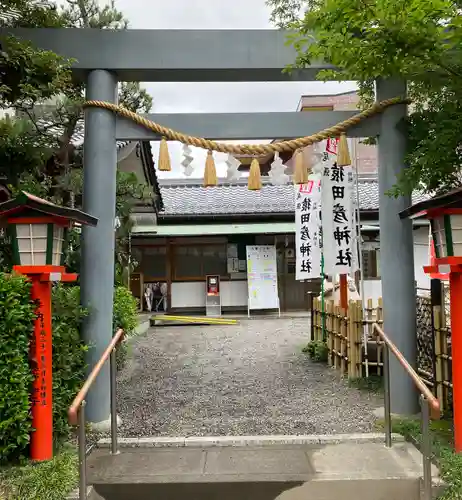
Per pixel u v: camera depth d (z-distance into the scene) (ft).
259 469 12.49
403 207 16.29
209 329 41.55
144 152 35.91
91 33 16.02
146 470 12.52
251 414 17.53
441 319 16.43
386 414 13.88
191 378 23.45
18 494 10.93
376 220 50.03
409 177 13.24
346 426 15.94
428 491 10.65
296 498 11.75
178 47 16.10
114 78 16.46
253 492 11.79
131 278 50.62
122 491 11.80
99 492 11.75
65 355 14.46
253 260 49.75
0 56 13.83
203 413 17.72
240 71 16.38
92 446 14.05
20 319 11.96
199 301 51.31
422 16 10.09
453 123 11.90
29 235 12.23
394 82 16.21
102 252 16.02
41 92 15.10
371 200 51.67
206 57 16.11
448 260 12.34
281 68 16.22
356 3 10.46
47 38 15.90
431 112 15.01
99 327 15.93
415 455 13.21
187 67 16.10
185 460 13.14
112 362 13.71
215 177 14.78
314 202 26.04
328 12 11.10
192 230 48.62
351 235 19.34
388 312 16.40
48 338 12.58
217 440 14.39
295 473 12.21
